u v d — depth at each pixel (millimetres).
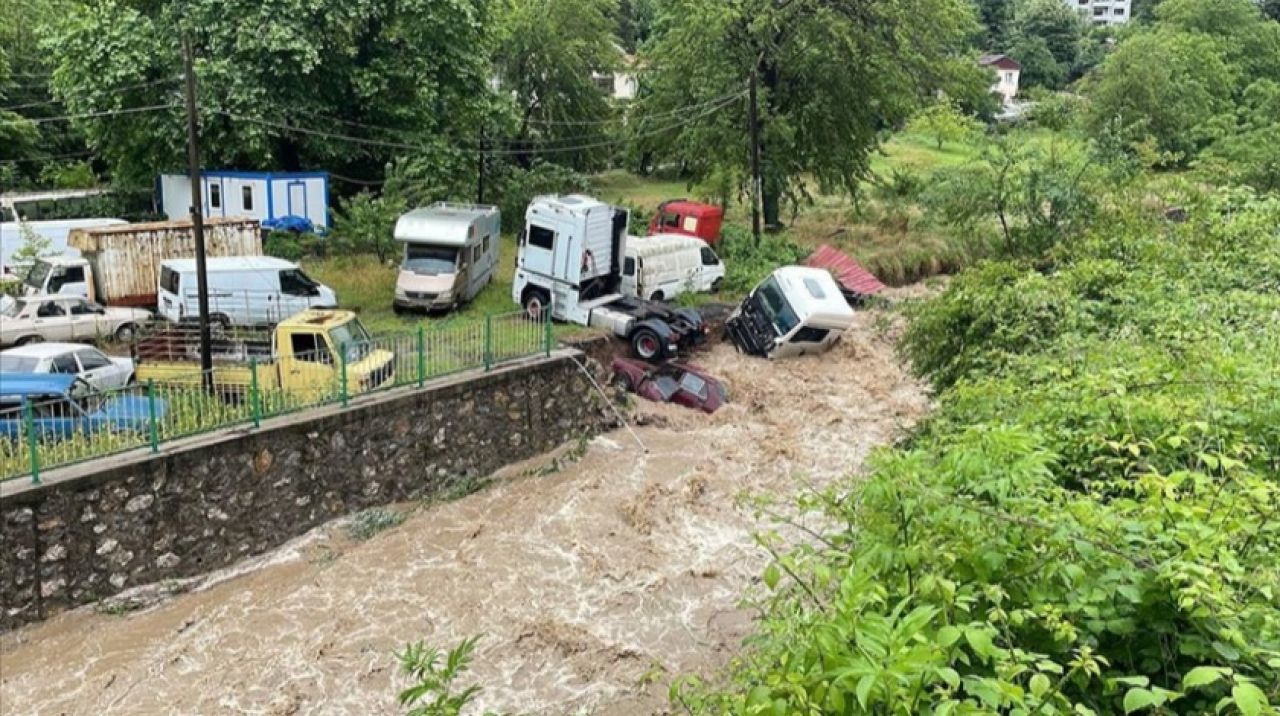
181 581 14695
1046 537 4562
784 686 3850
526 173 40781
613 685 12422
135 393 14719
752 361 25719
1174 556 4477
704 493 18125
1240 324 9820
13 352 17172
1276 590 4188
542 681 12516
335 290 26453
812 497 6938
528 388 20078
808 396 23344
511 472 19500
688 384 22938
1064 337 10141
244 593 14523
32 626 13289
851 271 31766
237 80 29953
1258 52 59719
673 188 52594
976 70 40094
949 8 36719
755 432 21297
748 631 13594
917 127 53906
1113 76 47562
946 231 35875
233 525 15352
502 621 13812
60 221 28781
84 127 31656
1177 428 6195
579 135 50375
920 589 4211
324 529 16547
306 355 17391
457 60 34156
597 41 51406
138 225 25438
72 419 13875
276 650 13047
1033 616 4262
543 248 25047
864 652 3730
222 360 18938
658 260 27859
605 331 24297
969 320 14117
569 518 17016
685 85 36469
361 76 32031
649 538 16328
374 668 12664
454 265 25172
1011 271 15047
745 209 40719
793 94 35812
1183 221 18844
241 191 31984
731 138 34719
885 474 5117
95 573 13859
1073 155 29688
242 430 15516
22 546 13109
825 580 4566
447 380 18688
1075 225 25312
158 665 12656
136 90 30562
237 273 22719
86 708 11797
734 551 15922
